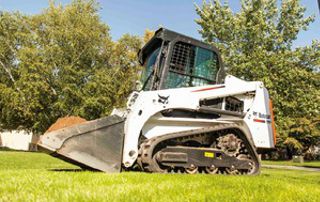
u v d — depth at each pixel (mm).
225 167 6570
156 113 6348
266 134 7336
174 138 6410
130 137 6008
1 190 3430
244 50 21250
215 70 7281
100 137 5684
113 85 37156
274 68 20359
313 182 5656
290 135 42938
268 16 22406
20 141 47344
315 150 50438
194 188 3645
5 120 36781
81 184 3920
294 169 14547
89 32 36344
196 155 6250
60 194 3135
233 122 7105
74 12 36688
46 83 33250
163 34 6801
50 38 36031
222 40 22391
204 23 22625
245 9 22359
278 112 19438
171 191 3395
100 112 35000
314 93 20312
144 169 5969
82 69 36094
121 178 4504
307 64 21609
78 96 34250
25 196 3043
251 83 7457
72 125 5547
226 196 3162
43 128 35281
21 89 33250
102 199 2887
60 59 35031
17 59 35250
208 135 6863
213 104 6992
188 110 6645
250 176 5895
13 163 10078
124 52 39688
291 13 22219
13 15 36594
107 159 5664
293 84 20094
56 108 34469
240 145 6938
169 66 6703
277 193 3477
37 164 9828
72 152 5406
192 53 7035
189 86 6902
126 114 6379
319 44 21484
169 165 5973
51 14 36219
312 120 41188
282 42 21734
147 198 2967
